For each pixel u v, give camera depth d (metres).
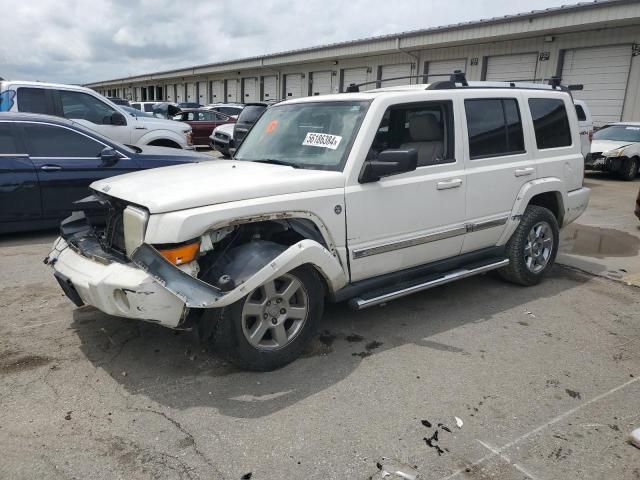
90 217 4.02
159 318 3.13
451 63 21.83
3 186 6.59
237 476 2.59
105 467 2.63
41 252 6.41
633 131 14.91
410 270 4.32
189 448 2.79
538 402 3.29
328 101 4.34
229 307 3.30
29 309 4.59
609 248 7.11
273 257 3.30
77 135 7.14
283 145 4.36
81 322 4.33
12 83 9.09
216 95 40.28
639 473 2.66
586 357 3.91
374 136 3.94
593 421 3.09
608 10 15.47
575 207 5.72
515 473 2.64
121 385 3.39
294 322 3.67
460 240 4.59
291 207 3.48
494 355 3.92
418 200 4.17
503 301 5.03
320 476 2.60
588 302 5.04
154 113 21.98
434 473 2.63
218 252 3.38
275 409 3.16
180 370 3.59
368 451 2.79
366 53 24.05
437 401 3.28
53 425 2.96
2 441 2.81
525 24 17.62
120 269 3.24
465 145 4.54
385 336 4.20
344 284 3.86
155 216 3.13
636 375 3.64
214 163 4.36
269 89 33.06
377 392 3.37
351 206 3.78
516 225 5.06
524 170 5.03
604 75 17.16
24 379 3.44
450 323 4.48
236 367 3.64
